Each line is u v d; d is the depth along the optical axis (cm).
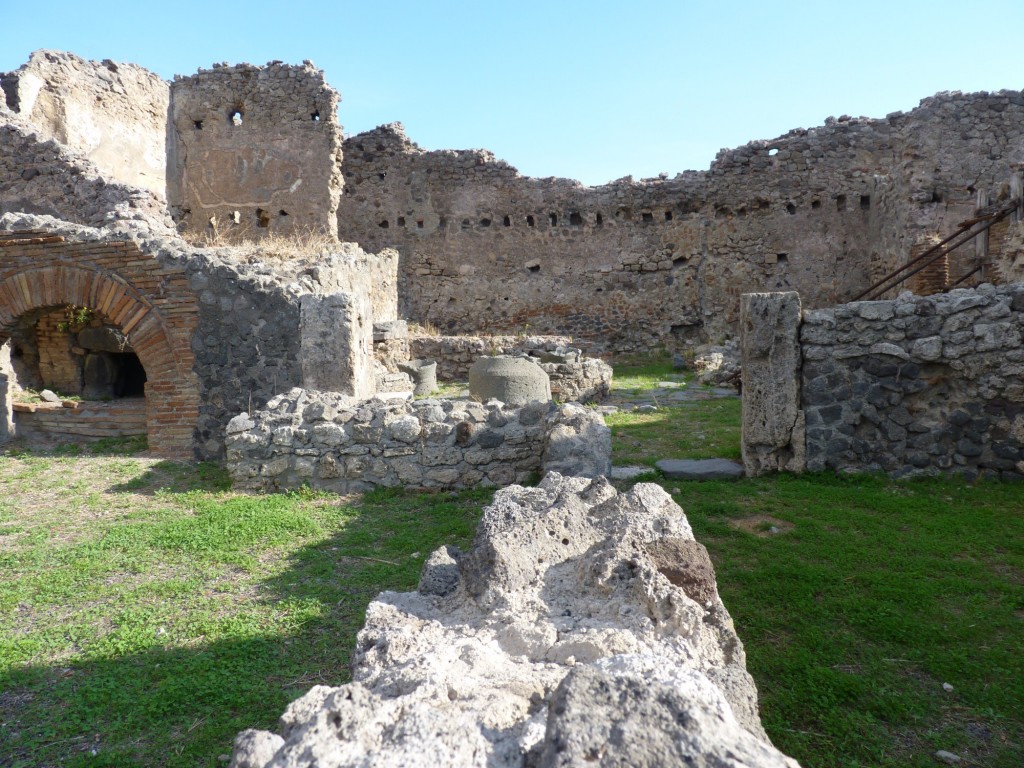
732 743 150
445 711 180
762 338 710
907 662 366
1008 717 321
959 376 676
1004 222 1118
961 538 534
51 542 538
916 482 679
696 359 1667
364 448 664
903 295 701
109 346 1034
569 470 659
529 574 284
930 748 302
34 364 1043
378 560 498
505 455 674
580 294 2150
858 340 697
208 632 389
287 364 823
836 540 530
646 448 853
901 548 514
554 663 225
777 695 333
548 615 258
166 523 570
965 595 440
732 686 213
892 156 1997
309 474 665
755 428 716
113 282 829
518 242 2152
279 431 667
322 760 155
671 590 256
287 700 324
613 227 2138
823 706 326
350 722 169
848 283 2034
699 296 2106
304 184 1766
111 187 1116
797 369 709
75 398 1022
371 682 207
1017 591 441
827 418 707
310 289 889
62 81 1633
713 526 556
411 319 2156
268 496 648
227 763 281
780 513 599
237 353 823
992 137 1717
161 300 826
